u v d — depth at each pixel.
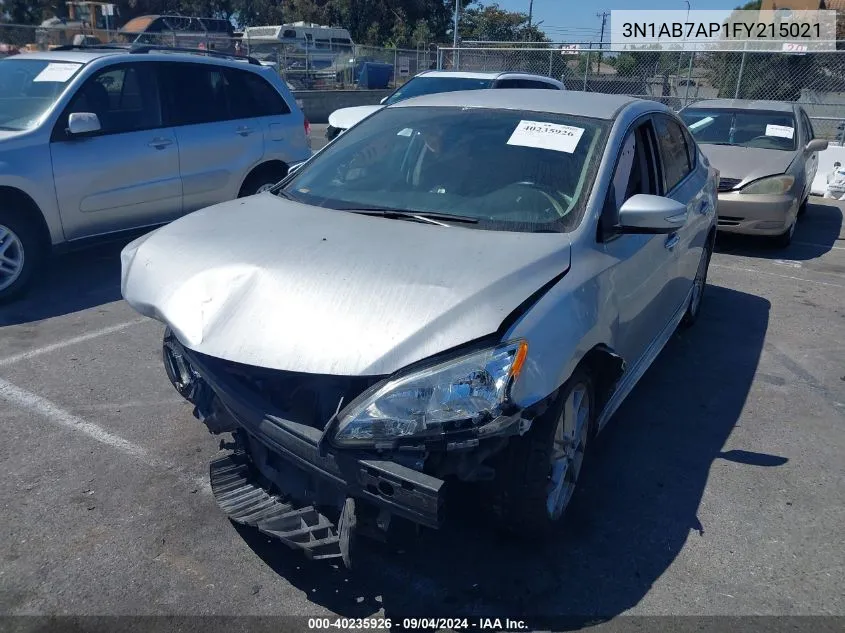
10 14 29.47
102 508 3.37
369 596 2.89
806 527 3.43
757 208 8.38
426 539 3.21
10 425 4.06
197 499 3.45
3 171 5.70
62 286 6.43
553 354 2.72
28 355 4.99
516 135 3.86
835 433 4.36
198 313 2.90
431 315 2.62
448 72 12.06
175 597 2.85
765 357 5.51
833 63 17.67
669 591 2.98
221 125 7.32
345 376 2.54
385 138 4.14
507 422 2.49
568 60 18.70
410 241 3.12
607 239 3.43
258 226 3.41
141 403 4.36
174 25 23.61
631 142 3.95
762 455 4.04
